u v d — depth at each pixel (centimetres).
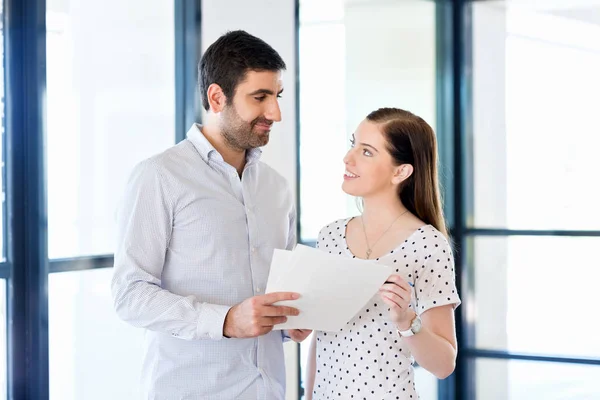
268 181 235
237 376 220
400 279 188
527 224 479
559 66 466
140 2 306
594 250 459
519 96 479
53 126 271
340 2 398
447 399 493
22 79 262
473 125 493
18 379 263
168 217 212
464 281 494
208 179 218
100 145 290
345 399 204
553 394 471
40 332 264
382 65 433
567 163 466
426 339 195
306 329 213
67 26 275
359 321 205
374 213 214
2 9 258
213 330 201
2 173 259
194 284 214
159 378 217
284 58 359
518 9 477
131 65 303
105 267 294
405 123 210
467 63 494
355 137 214
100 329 292
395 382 202
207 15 327
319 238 223
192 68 325
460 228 496
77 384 283
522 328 479
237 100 215
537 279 475
